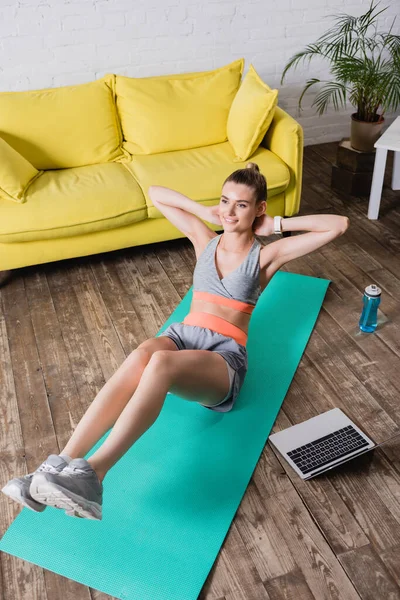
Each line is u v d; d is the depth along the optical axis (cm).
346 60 348
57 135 311
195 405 219
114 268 308
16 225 272
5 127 304
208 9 364
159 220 300
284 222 201
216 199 296
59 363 245
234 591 160
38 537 175
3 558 171
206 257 207
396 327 257
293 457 193
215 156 320
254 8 373
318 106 427
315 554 168
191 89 332
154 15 355
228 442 203
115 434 158
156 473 193
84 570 166
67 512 155
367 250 314
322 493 186
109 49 358
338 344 249
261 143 331
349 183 366
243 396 222
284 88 412
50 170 319
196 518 178
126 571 165
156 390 163
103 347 253
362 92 349
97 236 293
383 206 356
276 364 238
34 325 268
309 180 391
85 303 281
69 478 145
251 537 174
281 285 287
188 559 167
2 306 282
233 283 201
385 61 423
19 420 219
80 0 336
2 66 343
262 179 194
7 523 182
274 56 396
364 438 198
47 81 357
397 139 319
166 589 160
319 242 199
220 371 187
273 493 186
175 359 171
